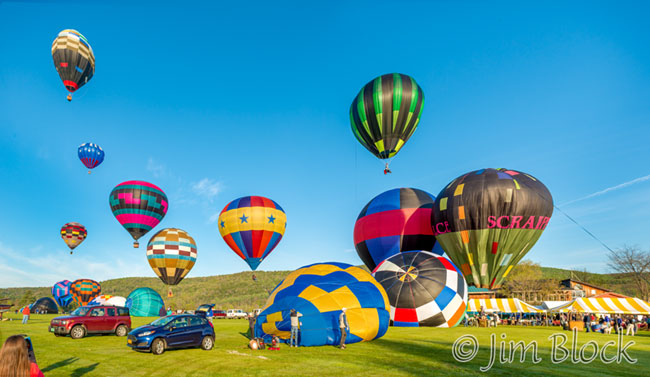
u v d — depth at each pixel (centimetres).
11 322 2888
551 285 5412
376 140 2716
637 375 1053
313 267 1781
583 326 2534
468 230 2534
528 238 2498
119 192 3753
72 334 1695
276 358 1201
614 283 7012
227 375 955
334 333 1509
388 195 3459
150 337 1270
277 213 3388
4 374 336
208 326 1420
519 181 2520
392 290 2514
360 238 3472
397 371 1018
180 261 4125
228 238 3366
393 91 2609
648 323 2989
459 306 2472
